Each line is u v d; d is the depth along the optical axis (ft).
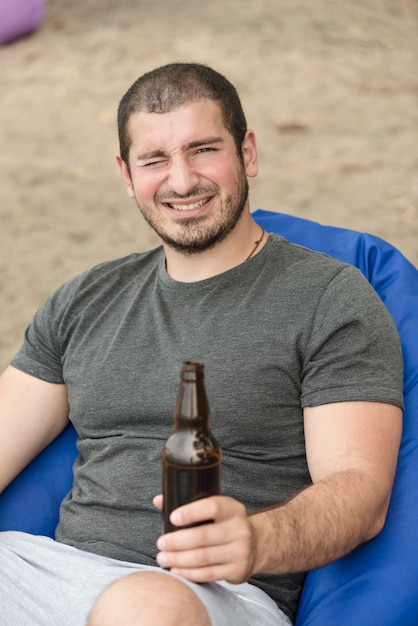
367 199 25.82
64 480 10.17
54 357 10.01
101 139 29.99
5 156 29.22
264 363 8.57
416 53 36.78
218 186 9.02
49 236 24.26
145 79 9.30
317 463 8.09
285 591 8.27
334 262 9.11
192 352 8.84
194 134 8.96
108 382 9.20
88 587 7.75
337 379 8.30
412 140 29.81
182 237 9.11
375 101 32.58
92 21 39.24
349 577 7.94
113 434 9.20
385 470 7.93
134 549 8.39
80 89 33.30
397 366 8.57
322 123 30.91
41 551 8.49
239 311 8.87
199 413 6.42
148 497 8.61
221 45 36.09
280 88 33.09
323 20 38.99
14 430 9.82
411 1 42.06
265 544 6.78
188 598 6.53
